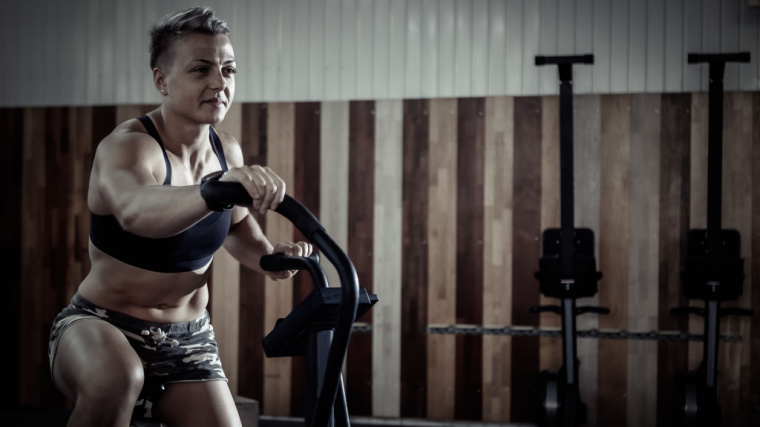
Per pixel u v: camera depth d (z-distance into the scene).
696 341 5.11
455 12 5.44
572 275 4.64
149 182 1.78
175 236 1.98
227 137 2.37
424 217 5.41
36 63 5.89
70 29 5.87
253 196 1.32
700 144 5.14
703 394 4.59
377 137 5.48
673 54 5.20
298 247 1.93
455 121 5.39
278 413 5.54
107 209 1.92
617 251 5.21
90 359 1.83
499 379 5.30
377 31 5.53
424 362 5.38
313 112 5.56
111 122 5.79
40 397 5.79
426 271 5.40
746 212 5.05
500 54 5.38
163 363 2.12
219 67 1.95
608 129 5.24
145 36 5.80
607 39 5.27
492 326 5.31
